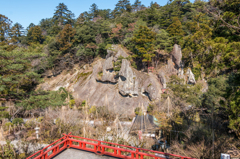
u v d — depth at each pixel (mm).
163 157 7355
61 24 75625
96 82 44219
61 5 77312
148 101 37688
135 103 37625
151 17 57844
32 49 56406
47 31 81625
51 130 22078
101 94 41188
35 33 68062
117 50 45562
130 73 39844
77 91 45250
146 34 41562
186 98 23375
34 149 16344
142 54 41875
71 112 25531
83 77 47875
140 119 23594
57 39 56438
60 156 8141
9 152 14383
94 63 52156
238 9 11367
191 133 16609
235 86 11945
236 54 9961
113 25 54625
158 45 42531
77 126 21859
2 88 16250
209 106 21031
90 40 54750
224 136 15328
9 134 22281
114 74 42062
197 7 56000
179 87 24172
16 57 17031
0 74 18297
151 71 42688
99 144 8492
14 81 16812
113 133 16203
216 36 13086
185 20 54906
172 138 19719
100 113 31328
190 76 38031
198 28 37125
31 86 26562
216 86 22156
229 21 11336
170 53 43406
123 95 39562
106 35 56438
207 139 14781
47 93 19484
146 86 38562
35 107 18172
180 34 44250
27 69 19625
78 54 51125
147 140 16703
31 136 21844
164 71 42062
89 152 8594
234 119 11266
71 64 55938
